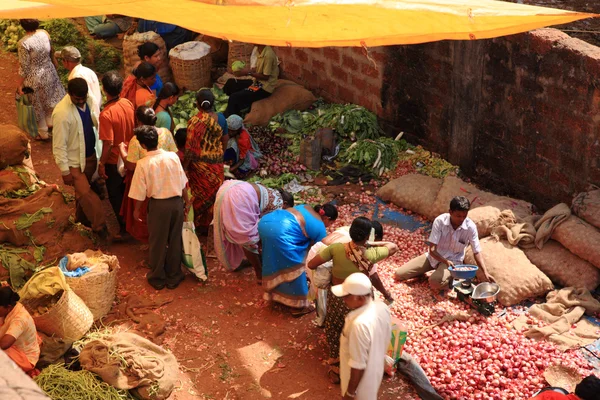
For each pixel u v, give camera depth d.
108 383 5.66
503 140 8.71
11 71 11.80
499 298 6.96
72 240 7.77
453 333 6.54
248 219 7.12
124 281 7.52
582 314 6.74
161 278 7.43
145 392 5.72
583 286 7.02
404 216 8.67
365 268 5.90
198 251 7.36
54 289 6.32
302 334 6.77
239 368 6.34
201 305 7.18
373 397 5.13
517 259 7.20
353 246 5.86
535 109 8.14
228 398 6.01
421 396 5.95
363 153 9.67
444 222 7.00
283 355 6.50
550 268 7.23
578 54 7.41
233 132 9.15
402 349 6.32
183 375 6.25
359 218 5.81
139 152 7.17
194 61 11.27
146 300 7.17
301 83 12.05
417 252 7.86
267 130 10.40
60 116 7.29
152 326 6.80
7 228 7.42
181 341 6.68
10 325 5.50
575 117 7.69
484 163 9.11
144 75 8.12
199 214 8.20
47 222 7.62
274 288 6.85
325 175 9.63
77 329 6.30
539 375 6.03
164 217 7.02
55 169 9.54
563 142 7.94
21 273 7.22
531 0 9.69
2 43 12.50
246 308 7.15
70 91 7.24
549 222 7.40
